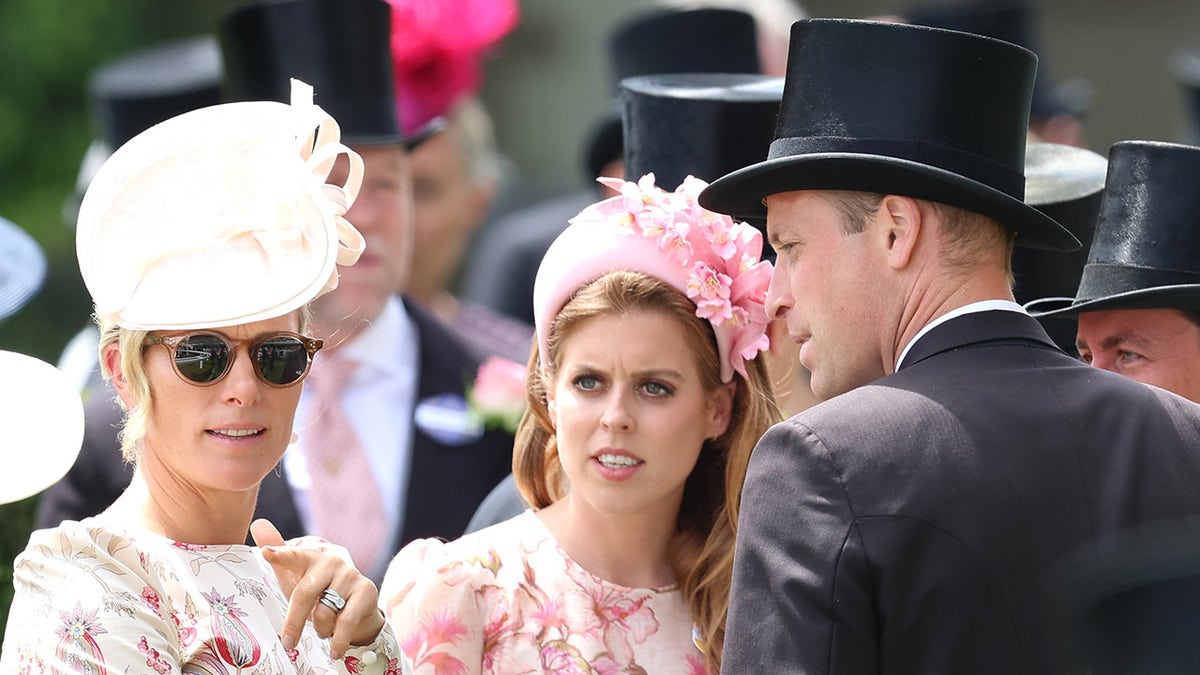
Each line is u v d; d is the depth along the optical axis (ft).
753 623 34.35
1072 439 34.73
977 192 35.42
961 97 36.60
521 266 86.33
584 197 88.43
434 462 58.34
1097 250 43.91
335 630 33.99
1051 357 36.32
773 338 43.91
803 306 37.47
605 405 40.65
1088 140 161.68
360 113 59.16
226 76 61.62
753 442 42.24
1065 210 48.80
